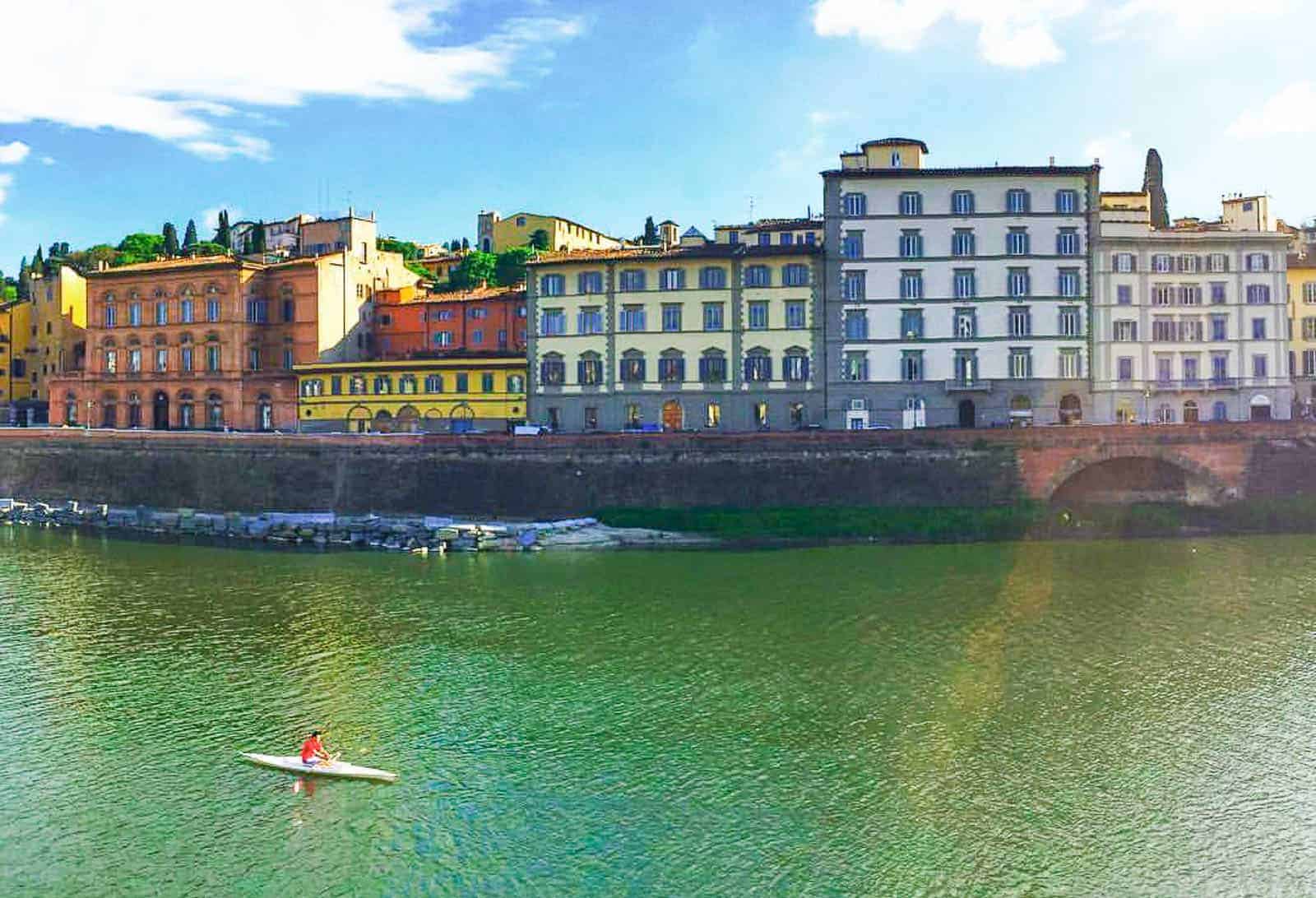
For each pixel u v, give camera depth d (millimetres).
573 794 38938
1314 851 34344
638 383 108750
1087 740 43219
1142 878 32906
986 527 87875
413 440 99188
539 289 111062
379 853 34969
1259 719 45312
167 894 32719
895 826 36312
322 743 43969
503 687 50531
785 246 105688
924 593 67812
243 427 125938
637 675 51938
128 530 99812
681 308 107812
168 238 188500
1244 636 57219
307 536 91375
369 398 118000
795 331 105750
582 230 179875
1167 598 65625
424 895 32500
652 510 93062
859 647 56031
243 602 67750
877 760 41531
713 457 93875
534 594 69062
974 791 38750
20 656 56031
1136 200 116562
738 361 106812
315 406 120938
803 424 105688
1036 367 103875
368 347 136750
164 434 108812
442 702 48469
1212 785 39125
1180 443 90688
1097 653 54438
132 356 132875
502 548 85375
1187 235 104250
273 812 37875
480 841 35625
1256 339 104562
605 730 44906
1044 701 47656
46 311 157750
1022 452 91438
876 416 104750
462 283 156125
